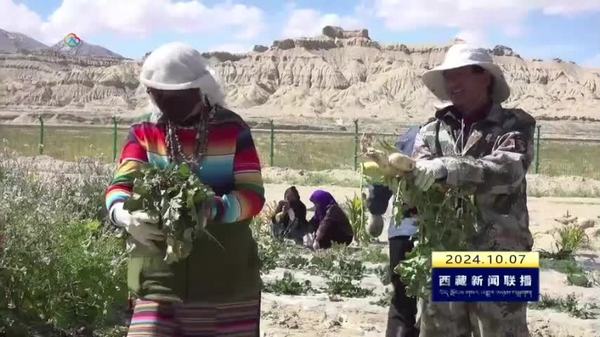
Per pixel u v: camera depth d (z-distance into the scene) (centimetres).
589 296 928
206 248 388
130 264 397
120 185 392
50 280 621
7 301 607
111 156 3075
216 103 392
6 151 1373
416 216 441
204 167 387
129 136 397
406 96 18488
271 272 1027
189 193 365
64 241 640
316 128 9475
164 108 386
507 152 414
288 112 17500
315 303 851
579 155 4906
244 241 397
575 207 1964
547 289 963
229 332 395
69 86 18888
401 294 558
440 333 437
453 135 442
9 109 16288
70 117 10812
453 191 416
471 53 430
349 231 1234
